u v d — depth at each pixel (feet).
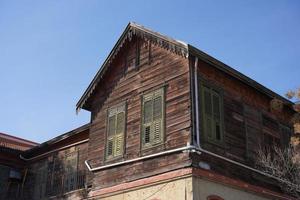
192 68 52.19
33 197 75.97
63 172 71.82
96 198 57.77
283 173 58.23
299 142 60.23
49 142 75.61
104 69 63.41
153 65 57.11
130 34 60.90
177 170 48.16
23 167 81.61
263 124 61.52
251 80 58.49
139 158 53.52
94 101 65.16
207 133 50.83
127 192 53.31
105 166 58.23
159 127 52.80
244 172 54.08
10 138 105.19
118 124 59.31
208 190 47.44
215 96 54.24
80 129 69.15
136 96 58.08
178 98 51.83
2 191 77.20
